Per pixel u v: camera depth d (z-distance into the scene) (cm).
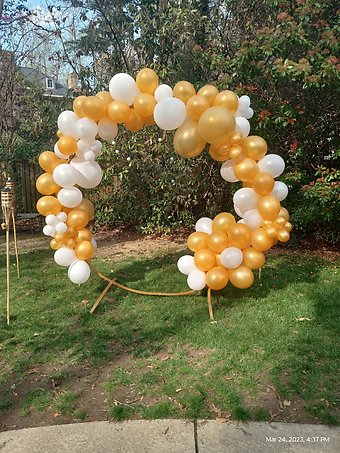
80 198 432
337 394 297
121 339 389
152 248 737
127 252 712
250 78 619
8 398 308
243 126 390
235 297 477
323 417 273
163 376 327
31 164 1016
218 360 345
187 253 689
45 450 254
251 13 714
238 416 275
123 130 805
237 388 308
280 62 545
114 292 505
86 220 452
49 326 418
